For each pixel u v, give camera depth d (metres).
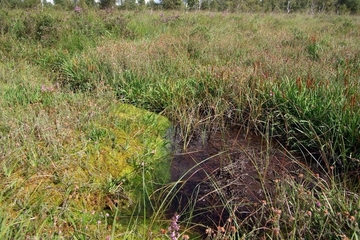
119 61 4.82
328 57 5.31
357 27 8.98
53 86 4.06
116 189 2.40
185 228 2.12
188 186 2.61
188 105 3.99
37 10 7.60
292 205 2.08
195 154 3.17
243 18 10.59
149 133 3.39
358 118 2.91
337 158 2.78
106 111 3.49
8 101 3.36
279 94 3.64
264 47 6.19
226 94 3.99
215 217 2.26
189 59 5.46
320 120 3.21
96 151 2.83
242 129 3.74
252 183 2.64
